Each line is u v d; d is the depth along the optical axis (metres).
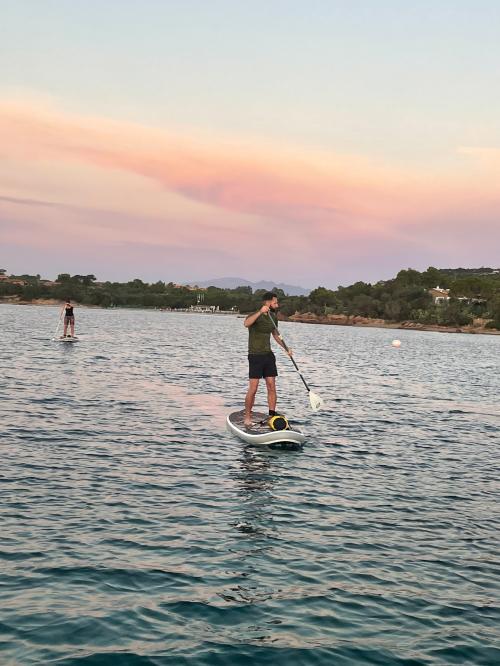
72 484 8.41
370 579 5.85
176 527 6.98
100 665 4.21
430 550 6.64
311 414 15.88
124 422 13.34
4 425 12.15
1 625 4.70
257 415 14.02
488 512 8.06
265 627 4.88
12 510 7.21
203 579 5.68
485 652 4.61
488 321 150.50
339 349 55.09
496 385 26.66
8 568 5.70
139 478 8.92
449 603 5.41
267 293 12.55
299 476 9.52
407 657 4.50
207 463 10.08
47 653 4.34
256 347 12.59
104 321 100.88
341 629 4.89
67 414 13.87
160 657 4.36
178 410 15.48
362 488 8.98
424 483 9.41
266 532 6.97
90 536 6.57
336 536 6.95
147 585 5.51
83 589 5.37
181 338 59.66
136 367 26.38
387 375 29.41
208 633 4.74
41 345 36.59
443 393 22.42
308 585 5.66
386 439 12.89
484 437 13.66
